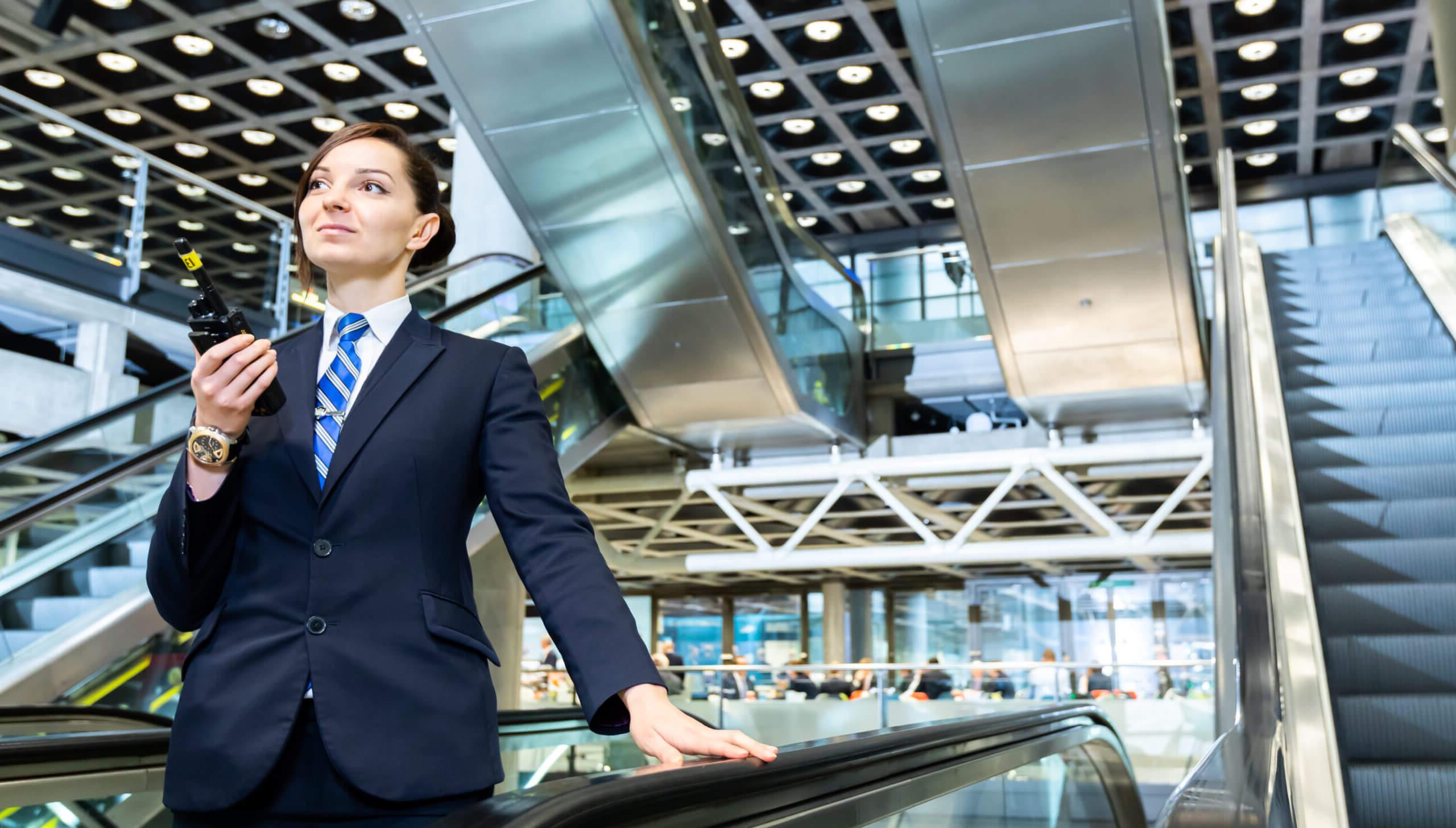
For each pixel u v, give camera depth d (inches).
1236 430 208.5
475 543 316.2
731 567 485.4
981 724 115.3
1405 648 151.3
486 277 454.6
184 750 48.6
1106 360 421.1
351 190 57.6
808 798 70.3
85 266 379.6
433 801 48.9
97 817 125.6
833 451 485.7
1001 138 342.0
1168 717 398.3
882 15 534.3
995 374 625.9
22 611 214.2
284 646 49.3
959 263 674.2
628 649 48.8
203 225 419.5
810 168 693.9
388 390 54.1
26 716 167.5
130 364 414.6
